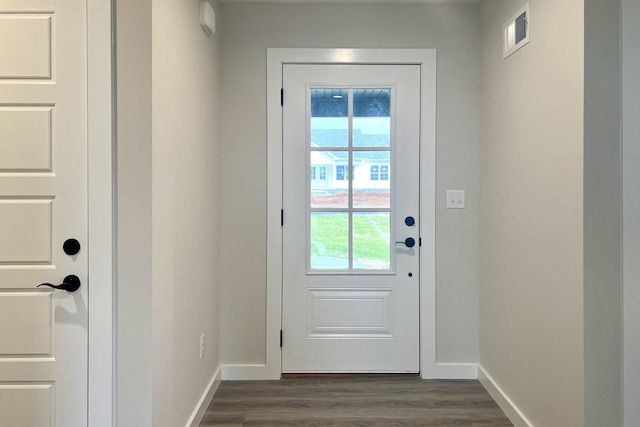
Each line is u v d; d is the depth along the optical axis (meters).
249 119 2.45
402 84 2.47
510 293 2.03
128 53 1.45
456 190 2.46
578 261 1.46
